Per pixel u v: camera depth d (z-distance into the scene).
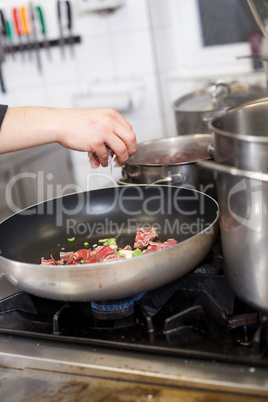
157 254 0.74
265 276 0.68
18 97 2.86
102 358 0.74
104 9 2.48
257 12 1.45
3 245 0.96
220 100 1.58
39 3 2.61
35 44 2.69
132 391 0.67
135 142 0.96
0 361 0.78
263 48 2.45
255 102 0.84
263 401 0.63
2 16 2.65
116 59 2.62
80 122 0.92
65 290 0.76
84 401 0.67
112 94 2.63
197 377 0.67
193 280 0.83
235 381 0.65
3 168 1.93
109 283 0.74
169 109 2.66
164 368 0.70
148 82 2.60
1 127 0.91
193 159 1.24
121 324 0.79
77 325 0.81
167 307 0.81
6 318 0.86
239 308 0.83
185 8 2.58
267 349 0.68
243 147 0.63
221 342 0.71
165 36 2.64
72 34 2.64
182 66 2.70
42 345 0.80
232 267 0.73
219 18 2.54
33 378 0.73
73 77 2.73
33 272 0.76
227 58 2.61
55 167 2.22
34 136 0.92
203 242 0.80
